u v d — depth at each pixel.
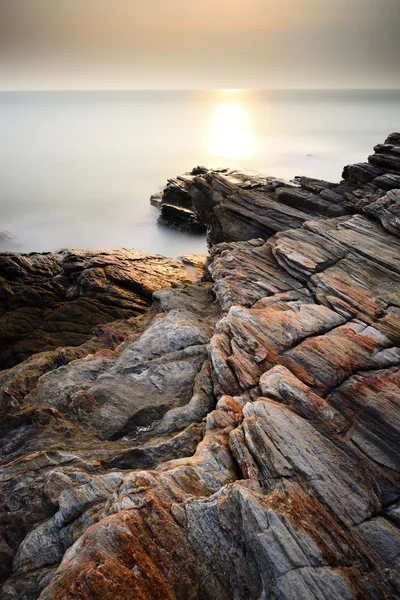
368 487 11.43
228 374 16.31
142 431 15.55
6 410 17.56
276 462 11.76
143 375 18.12
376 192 31.09
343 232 26.27
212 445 13.02
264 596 9.03
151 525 10.20
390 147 34.00
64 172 148.25
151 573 9.34
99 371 19.20
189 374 18.06
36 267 39.97
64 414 16.41
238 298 21.73
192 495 11.29
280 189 35.09
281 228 30.83
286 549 9.46
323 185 34.84
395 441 12.88
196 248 69.62
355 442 12.82
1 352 29.53
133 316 32.84
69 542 11.08
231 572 9.58
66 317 32.03
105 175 142.62
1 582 10.66
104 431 15.50
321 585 8.98
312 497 10.94
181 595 9.23
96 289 35.22
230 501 10.56
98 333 26.28
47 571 10.61
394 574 9.48
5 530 11.88
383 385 15.07
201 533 10.16
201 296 26.72
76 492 11.97
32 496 12.59
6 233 78.88
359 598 8.94
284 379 15.02
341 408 14.21
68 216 94.12
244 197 35.53
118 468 13.53
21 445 14.89
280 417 13.23
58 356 22.92
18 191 118.75
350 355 16.52
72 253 41.16
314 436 12.77
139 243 74.81
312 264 23.17
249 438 12.56
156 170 150.62
